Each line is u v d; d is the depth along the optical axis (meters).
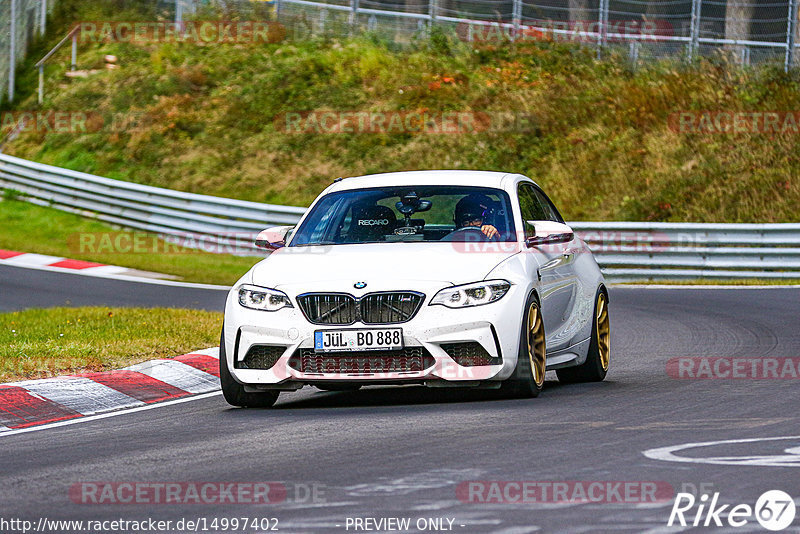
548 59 114.56
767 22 115.00
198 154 104.31
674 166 95.69
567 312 33.12
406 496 17.94
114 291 66.44
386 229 31.77
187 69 115.94
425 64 114.88
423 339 28.19
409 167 99.81
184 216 88.50
